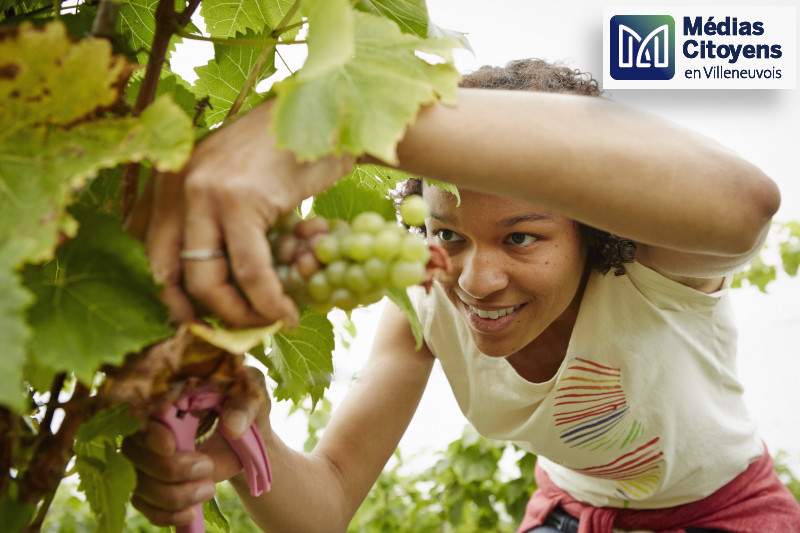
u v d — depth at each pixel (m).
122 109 0.67
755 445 1.70
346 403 1.51
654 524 1.63
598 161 0.77
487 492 3.19
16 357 0.50
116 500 0.73
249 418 0.76
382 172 1.11
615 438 1.49
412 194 1.47
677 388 1.45
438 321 1.52
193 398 0.73
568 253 1.20
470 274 1.16
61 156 0.60
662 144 0.81
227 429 0.75
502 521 3.33
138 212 0.72
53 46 0.59
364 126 0.66
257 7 1.03
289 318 0.68
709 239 0.83
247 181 0.65
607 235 1.23
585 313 1.38
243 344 0.64
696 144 0.84
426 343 1.58
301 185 0.69
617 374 1.42
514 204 1.12
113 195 0.79
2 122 0.60
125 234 0.64
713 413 1.53
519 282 1.18
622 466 1.55
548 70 1.42
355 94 0.67
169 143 0.62
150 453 0.75
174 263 0.69
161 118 0.63
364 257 0.67
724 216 0.82
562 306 1.25
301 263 0.68
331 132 0.65
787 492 1.72
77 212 0.65
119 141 0.62
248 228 0.65
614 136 0.79
